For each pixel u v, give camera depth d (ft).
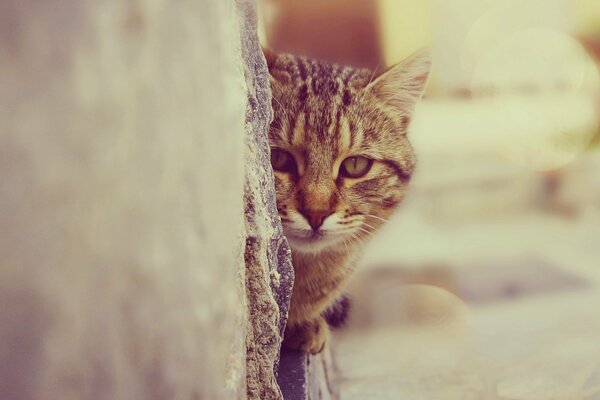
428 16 5.41
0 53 0.32
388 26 5.45
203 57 0.60
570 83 4.93
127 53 0.42
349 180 1.37
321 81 1.37
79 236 0.37
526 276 2.39
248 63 0.98
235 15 0.87
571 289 2.19
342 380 1.55
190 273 0.54
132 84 0.43
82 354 0.37
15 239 0.33
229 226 0.71
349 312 1.72
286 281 1.05
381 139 1.40
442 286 2.33
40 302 0.34
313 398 1.22
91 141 0.38
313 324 1.38
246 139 0.92
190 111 0.55
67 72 0.36
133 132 0.43
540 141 3.88
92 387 0.38
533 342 1.71
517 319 1.91
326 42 5.53
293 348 1.32
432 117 4.63
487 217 3.54
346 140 1.34
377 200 1.41
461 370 1.57
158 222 0.47
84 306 0.37
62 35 0.36
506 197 3.65
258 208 0.92
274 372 0.95
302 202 1.30
